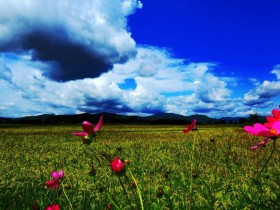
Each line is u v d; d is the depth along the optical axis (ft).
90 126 6.49
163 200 10.48
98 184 14.71
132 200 11.26
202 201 10.39
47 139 69.87
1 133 101.96
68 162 30.50
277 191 9.90
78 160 31.24
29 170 26.30
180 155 30.01
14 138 75.56
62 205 12.28
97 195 13.01
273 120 5.22
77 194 13.82
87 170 23.53
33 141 64.64
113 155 27.86
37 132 108.58
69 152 40.86
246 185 11.59
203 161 22.82
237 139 48.60
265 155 25.43
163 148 41.42
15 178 21.47
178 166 21.77
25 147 51.47
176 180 13.21
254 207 8.02
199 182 12.64
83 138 6.52
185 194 10.87
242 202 9.68
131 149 41.11
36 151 44.88
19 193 15.92
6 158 36.76
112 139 65.51
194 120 8.52
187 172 17.65
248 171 16.56
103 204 11.89
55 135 85.97
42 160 34.27
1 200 14.44
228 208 9.71
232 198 10.71
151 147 43.09
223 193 10.92
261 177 12.98
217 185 12.19
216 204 9.97
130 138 68.74
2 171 25.89
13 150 46.93
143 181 16.30
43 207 11.61
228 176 15.11
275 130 4.96
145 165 24.61
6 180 20.71
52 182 8.00
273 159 21.57
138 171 19.94
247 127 5.09
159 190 8.28
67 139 68.49
